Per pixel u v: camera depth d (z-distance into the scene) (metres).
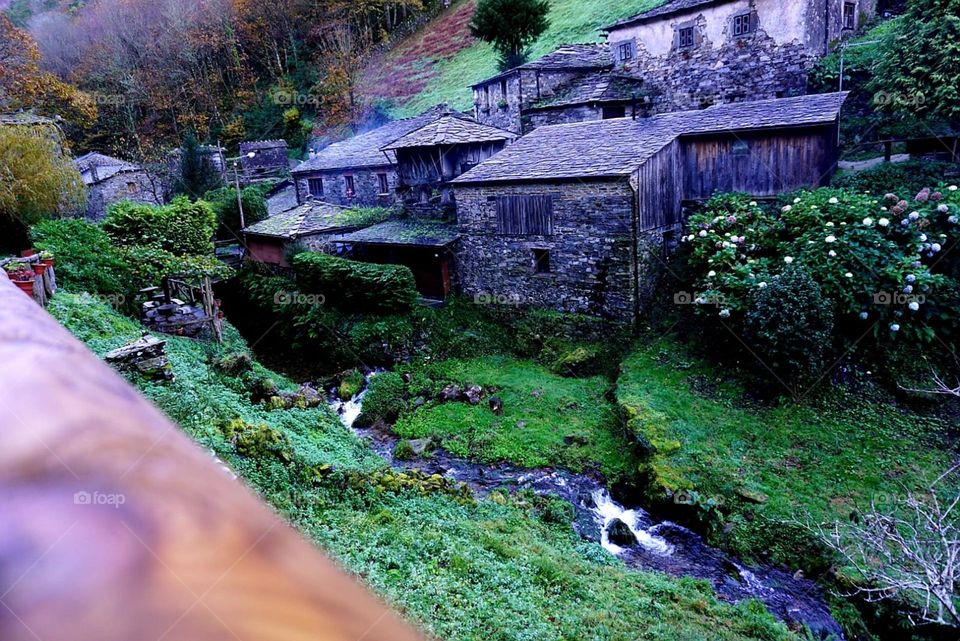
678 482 9.77
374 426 13.50
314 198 24.84
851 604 7.62
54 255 12.74
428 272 17.72
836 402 10.68
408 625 0.31
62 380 0.40
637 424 11.02
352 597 0.30
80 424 0.34
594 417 12.34
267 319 19.25
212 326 14.50
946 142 13.54
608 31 20.83
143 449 0.34
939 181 12.08
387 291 15.96
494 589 6.17
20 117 17.38
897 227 11.26
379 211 20.75
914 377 10.62
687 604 7.22
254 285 19.52
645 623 6.28
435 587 5.81
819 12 16.44
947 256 11.14
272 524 0.34
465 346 15.93
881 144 14.84
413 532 6.95
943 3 13.38
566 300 15.19
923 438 9.84
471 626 5.30
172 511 0.29
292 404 10.86
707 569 8.59
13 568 0.22
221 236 24.30
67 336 0.52
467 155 19.09
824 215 11.90
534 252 15.55
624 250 13.80
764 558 8.62
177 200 17.56
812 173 13.38
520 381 13.95
